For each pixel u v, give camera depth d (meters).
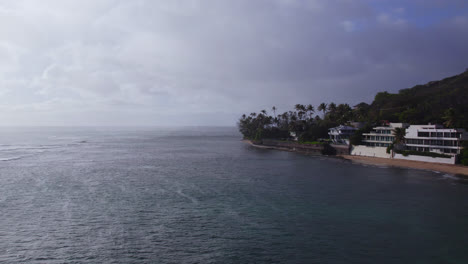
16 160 116.94
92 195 62.34
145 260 35.03
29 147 180.88
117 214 50.38
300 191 67.06
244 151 166.88
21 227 44.41
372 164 112.56
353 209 53.72
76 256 35.94
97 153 148.25
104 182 75.69
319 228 44.72
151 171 93.81
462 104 175.25
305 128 188.62
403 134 119.69
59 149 169.00
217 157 135.25
